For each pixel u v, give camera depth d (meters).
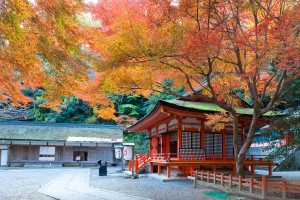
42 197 10.80
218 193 11.77
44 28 7.24
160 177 17.45
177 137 19.77
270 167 18.11
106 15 10.61
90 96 12.20
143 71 11.47
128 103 48.00
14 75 9.05
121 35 9.95
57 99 10.16
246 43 9.66
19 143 31.42
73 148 33.38
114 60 10.16
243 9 9.48
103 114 13.41
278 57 9.15
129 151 19.33
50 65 8.55
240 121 19.09
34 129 33.97
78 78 8.96
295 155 24.77
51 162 32.25
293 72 10.51
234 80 13.49
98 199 10.30
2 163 31.14
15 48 7.08
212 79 13.91
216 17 10.76
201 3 9.81
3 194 11.44
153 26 9.88
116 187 14.07
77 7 7.82
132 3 10.35
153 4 9.81
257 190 11.56
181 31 9.58
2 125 33.81
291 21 8.48
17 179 17.77
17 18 5.97
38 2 6.70
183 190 12.87
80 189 13.11
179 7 9.52
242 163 12.66
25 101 10.85
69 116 47.12
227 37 10.87
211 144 19.08
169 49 9.64
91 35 9.55
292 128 12.73
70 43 8.01
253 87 12.45
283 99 12.99
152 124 23.48
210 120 16.30
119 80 11.36
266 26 8.98
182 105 17.91
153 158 20.52
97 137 34.19
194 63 10.34
